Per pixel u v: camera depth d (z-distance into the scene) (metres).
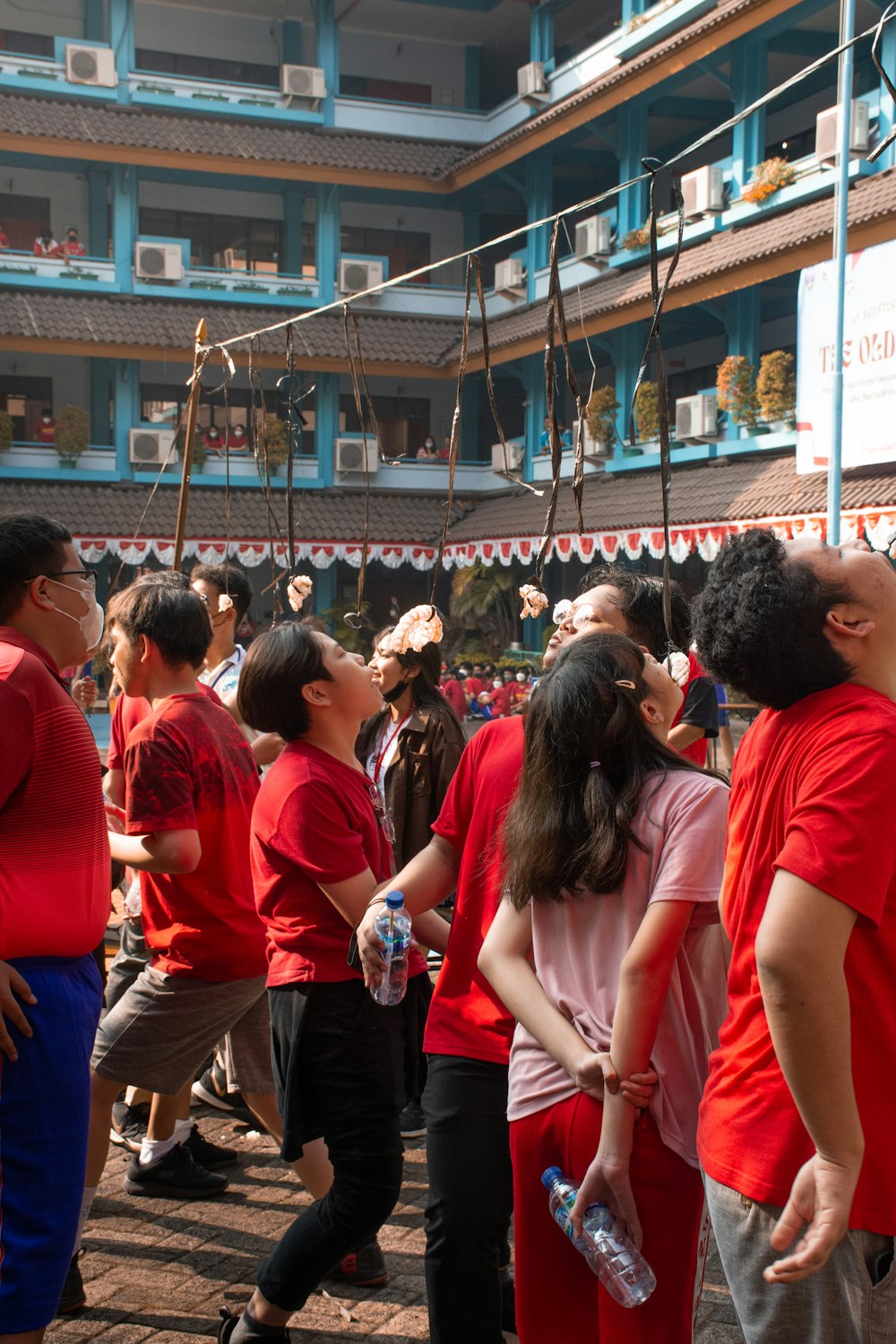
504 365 24.78
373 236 27.69
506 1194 2.32
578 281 22.84
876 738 1.65
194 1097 4.36
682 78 20.17
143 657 3.20
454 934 2.44
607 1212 1.90
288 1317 2.60
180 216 26.66
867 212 15.36
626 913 2.00
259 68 27.31
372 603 27.44
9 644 2.42
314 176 25.27
